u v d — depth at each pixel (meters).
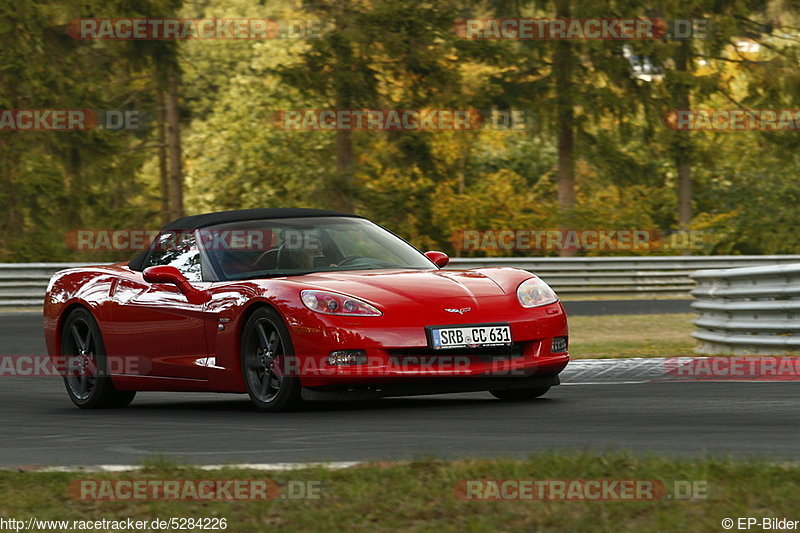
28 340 36.25
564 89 81.38
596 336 35.38
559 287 57.59
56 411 21.19
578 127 84.50
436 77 82.00
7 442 15.57
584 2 80.56
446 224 89.19
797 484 9.74
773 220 100.75
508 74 83.62
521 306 18.30
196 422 17.34
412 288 18.09
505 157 108.44
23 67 79.25
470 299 18.03
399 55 80.00
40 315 44.91
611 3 81.75
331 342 17.14
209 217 21.02
